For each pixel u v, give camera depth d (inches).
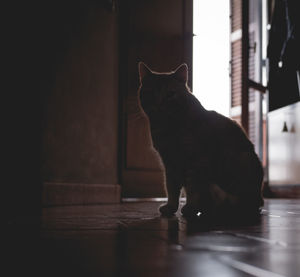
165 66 175.6
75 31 124.5
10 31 102.1
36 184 104.7
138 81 163.5
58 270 25.2
